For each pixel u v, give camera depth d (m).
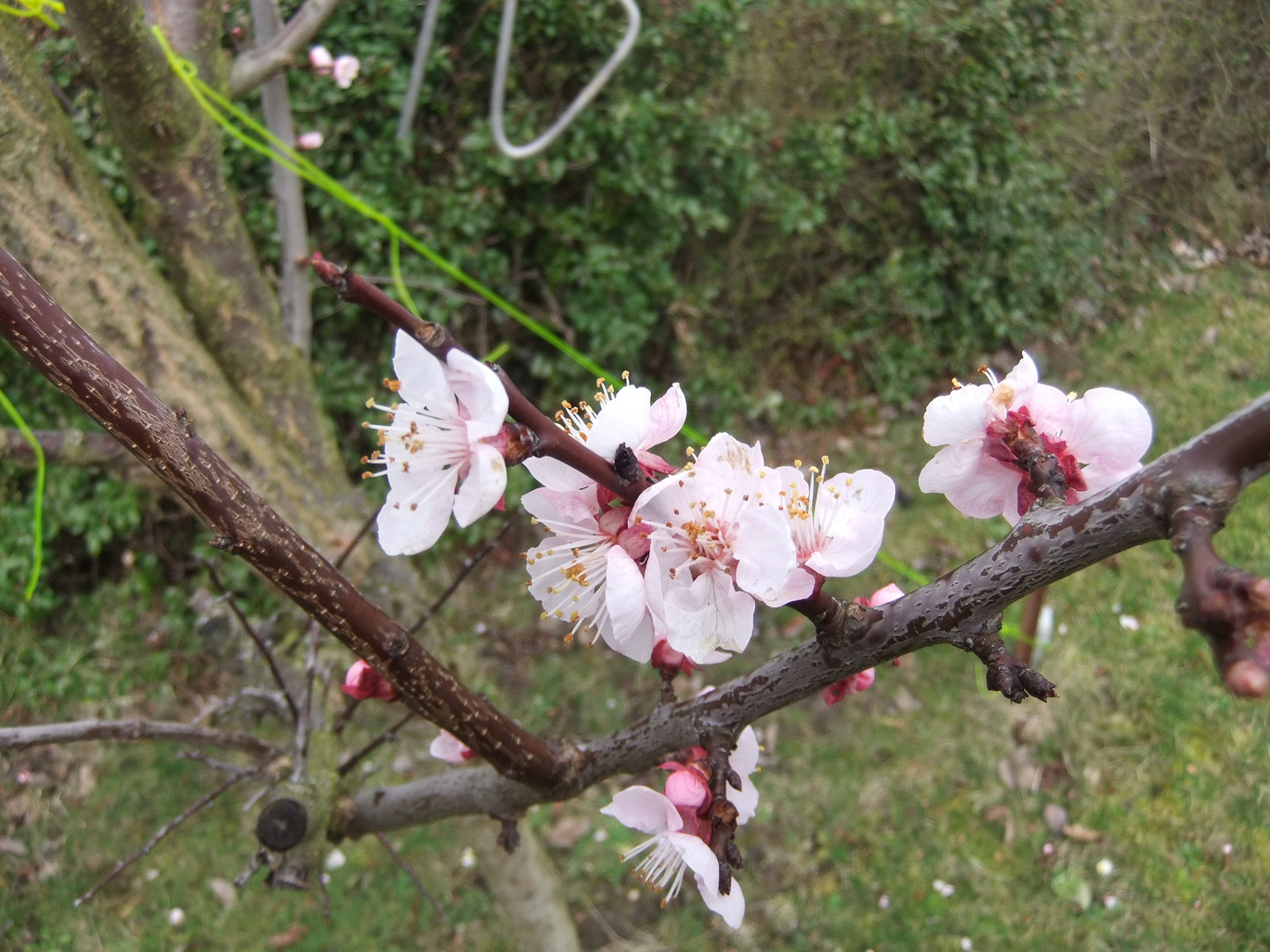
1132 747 3.52
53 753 3.82
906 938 3.16
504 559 4.45
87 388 0.68
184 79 2.00
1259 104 5.75
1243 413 0.62
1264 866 3.16
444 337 0.71
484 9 4.11
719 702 0.97
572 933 3.04
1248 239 6.07
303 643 2.45
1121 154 5.94
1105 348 5.59
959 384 0.99
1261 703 3.55
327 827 1.54
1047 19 5.68
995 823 3.42
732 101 4.99
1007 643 3.86
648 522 0.81
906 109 5.45
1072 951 3.06
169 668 4.04
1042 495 0.82
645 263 4.61
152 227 2.19
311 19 2.21
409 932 3.32
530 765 1.06
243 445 2.23
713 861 0.90
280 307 2.75
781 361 5.38
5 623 4.07
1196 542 0.59
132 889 3.45
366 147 4.11
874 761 3.64
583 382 4.70
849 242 5.35
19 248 1.87
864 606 0.86
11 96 1.79
